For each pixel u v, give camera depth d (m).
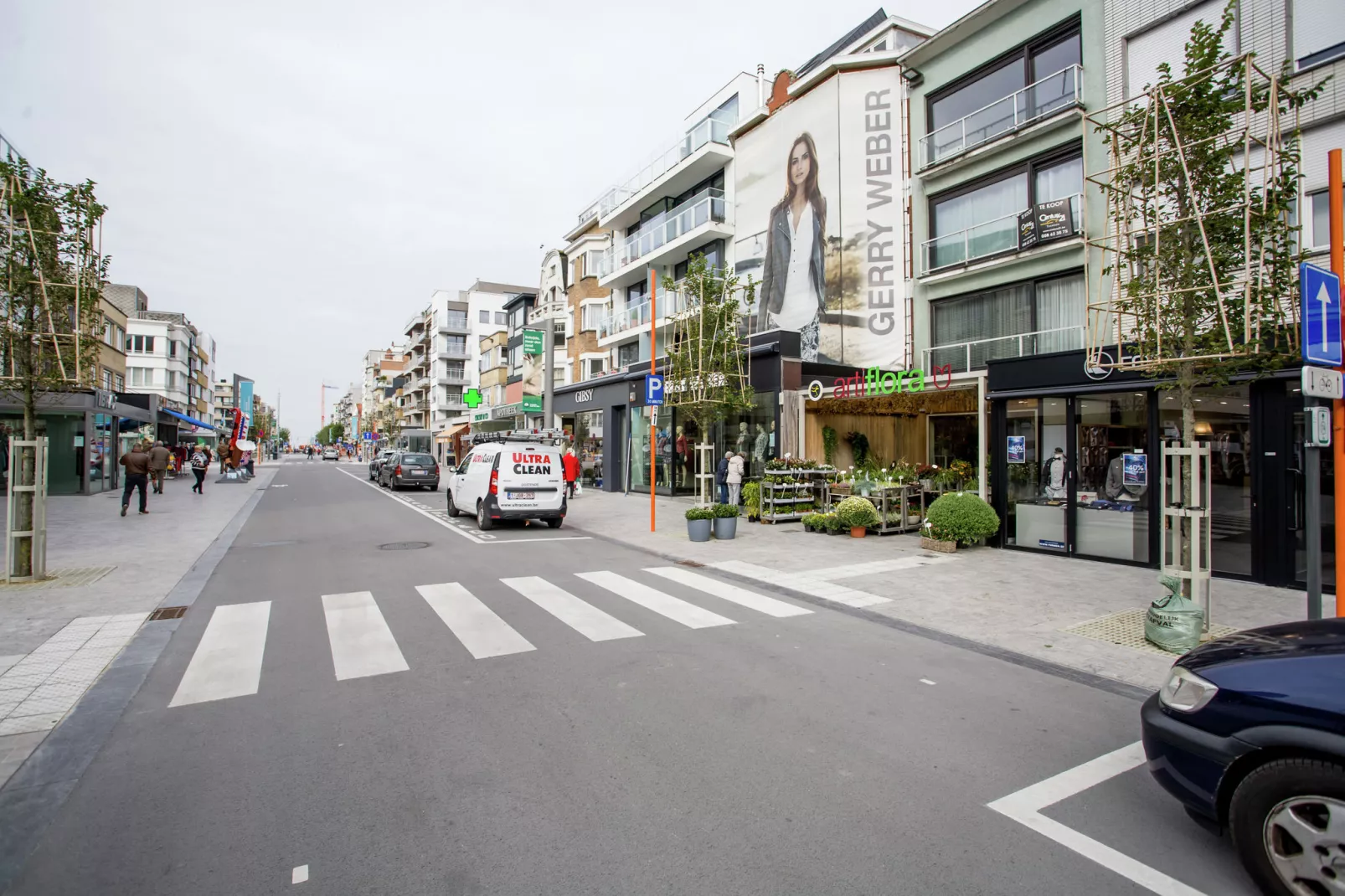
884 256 17.83
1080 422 10.16
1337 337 5.04
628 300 29.25
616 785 3.42
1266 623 6.54
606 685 4.84
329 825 3.06
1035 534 10.74
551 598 7.56
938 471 14.38
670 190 25.55
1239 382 8.26
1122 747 3.95
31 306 8.01
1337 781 2.39
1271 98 5.78
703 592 8.01
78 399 20.80
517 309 42.22
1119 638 6.16
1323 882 2.40
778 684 4.91
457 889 2.60
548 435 21.11
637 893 2.57
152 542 11.56
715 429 18.80
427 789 3.38
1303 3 9.51
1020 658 5.62
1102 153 12.59
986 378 11.39
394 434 86.38
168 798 3.30
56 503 18.77
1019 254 13.70
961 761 3.73
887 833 3.01
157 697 4.61
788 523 14.49
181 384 61.84
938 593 7.95
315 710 4.38
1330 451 7.89
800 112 19.73
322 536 12.64
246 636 6.01
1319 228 9.24
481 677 4.98
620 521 15.02
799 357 15.91
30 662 5.28
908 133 17.28
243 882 2.64
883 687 4.90
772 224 20.67
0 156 11.35
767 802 3.27
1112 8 12.30
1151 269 6.33
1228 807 2.74
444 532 13.36
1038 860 2.83
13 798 3.30
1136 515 9.50
